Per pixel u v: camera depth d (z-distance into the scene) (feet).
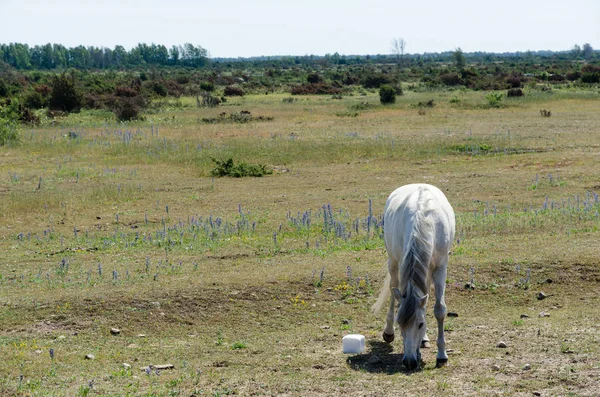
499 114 134.41
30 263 42.11
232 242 45.68
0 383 23.68
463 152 84.17
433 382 22.36
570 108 144.66
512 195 60.03
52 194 63.41
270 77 348.79
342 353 26.53
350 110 152.56
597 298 32.24
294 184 70.03
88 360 26.61
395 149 86.63
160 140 99.40
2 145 94.43
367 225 49.32
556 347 25.38
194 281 35.42
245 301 32.91
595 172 67.77
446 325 29.40
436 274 24.36
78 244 47.03
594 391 20.93
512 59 648.79
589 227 44.83
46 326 30.58
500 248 40.14
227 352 27.22
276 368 24.85
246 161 82.84
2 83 197.26
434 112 142.10
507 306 32.17
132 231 50.93
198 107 175.94
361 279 35.06
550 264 36.01
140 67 575.79
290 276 35.63
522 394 21.04
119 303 32.45
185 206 60.44
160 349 27.89
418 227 23.15
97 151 91.15
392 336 27.14
